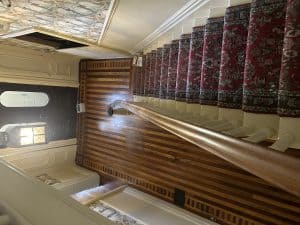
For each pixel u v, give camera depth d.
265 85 1.33
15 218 0.71
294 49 1.07
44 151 4.86
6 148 4.25
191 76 2.13
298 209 2.93
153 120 2.04
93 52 4.12
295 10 1.06
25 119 4.51
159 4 1.92
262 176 0.65
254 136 1.08
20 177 0.92
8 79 4.13
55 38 3.69
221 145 0.92
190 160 3.86
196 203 3.79
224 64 1.67
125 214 3.77
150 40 3.24
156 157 4.30
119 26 2.49
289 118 1.05
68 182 4.65
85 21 2.33
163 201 4.12
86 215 0.64
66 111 5.28
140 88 4.07
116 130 4.91
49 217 0.65
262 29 1.37
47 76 4.78
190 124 1.33
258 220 3.23
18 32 2.82
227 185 3.48
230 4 1.75
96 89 5.23
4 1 1.81
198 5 1.95
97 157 5.23
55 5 1.88
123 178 4.80
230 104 1.63
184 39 2.41
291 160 0.60
